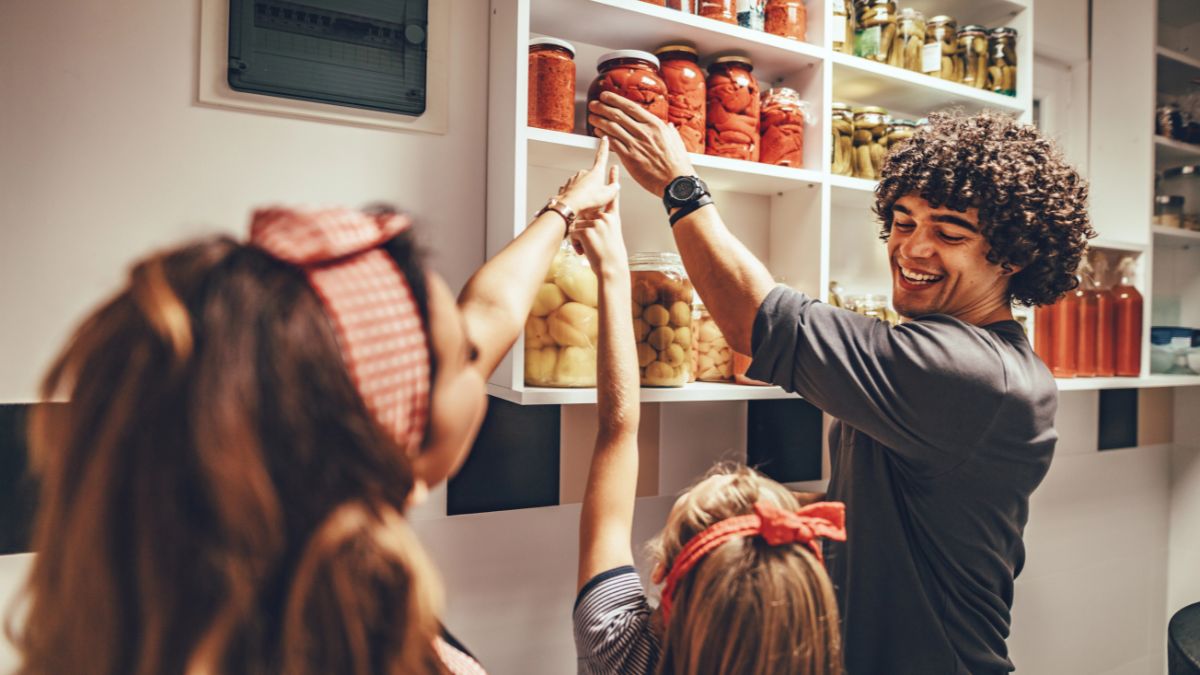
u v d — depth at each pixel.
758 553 0.56
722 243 0.87
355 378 0.32
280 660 0.29
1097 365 1.51
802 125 1.12
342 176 0.94
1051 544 1.76
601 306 0.82
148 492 0.28
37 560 0.30
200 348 0.29
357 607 0.30
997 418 0.78
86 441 0.29
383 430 0.32
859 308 1.19
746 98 1.04
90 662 0.29
